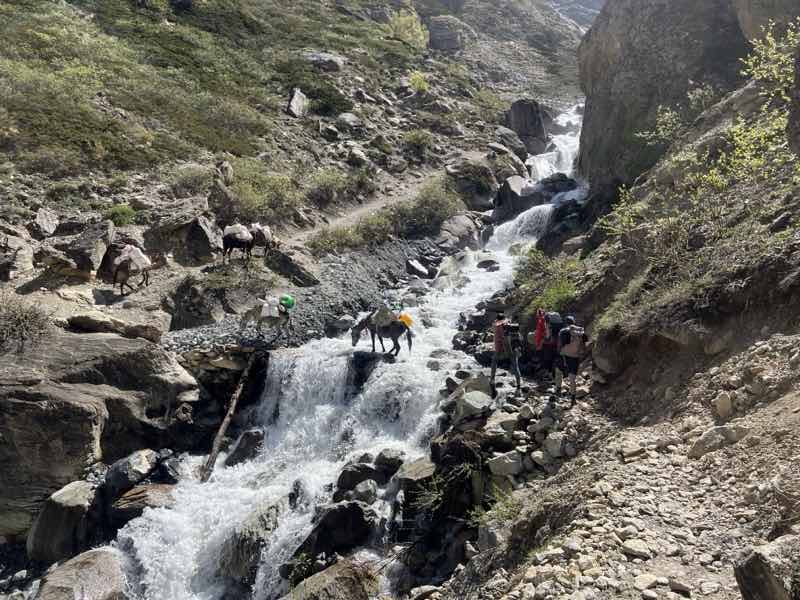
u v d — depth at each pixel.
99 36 33.78
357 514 10.66
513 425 10.95
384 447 12.88
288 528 11.31
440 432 12.45
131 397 14.09
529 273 18.34
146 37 35.97
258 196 24.08
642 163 20.30
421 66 47.94
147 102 28.69
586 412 10.65
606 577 5.85
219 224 22.78
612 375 11.16
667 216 13.80
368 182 28.92
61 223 20.00
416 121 37.78
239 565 11.00
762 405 7.91
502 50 65.38
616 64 24.86
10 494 12.82
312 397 15.04
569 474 8.88
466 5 73.56
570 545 6.42
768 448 7.08
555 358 12.21
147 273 18.77
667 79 21.97
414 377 14.03
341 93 37.69
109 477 12.95
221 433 14.39
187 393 14.88
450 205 27.23
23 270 17.78
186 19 41.00
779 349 8.44
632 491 7.28
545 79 59.38
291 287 19.84
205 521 12.02
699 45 21.41
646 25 23.50
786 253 9.44
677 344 10.14
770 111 14.34
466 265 22.92
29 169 22.06
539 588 5.96
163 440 14.30
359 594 9.16
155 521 11.98
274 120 32.44
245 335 16.88
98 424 13.38
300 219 24.80
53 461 12.95
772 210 11.06
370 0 62.62
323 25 50.56
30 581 11.70
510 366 14.22
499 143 37.09
